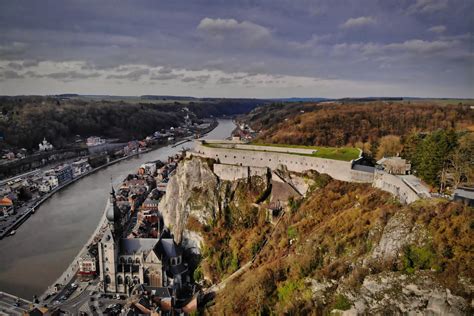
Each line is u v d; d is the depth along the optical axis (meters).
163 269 153.75
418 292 85.62
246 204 175.88
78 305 146.50
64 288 159.25
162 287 148.62
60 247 198.12
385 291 90.12
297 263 120.06
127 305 135.62
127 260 159.62
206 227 179.00
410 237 93.88
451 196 108.25
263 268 131.00
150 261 153.88
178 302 147.50
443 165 123.44
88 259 168.50
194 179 193.75
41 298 151.12
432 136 133.50
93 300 150.25
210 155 195.62
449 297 81.06
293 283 115.12
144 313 131.38
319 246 118.81
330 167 157.25
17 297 152.25
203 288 158.25
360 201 130.12
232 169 184.88
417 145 152.00
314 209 145.00
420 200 103.62
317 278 107.69
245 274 140.75
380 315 88.19
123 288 156.50
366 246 106.12
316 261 115.75
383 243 98.94
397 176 127.31
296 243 133.88
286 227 149.75
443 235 89.25
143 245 163.75
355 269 100.50
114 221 161.38
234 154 188.12
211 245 169.25
